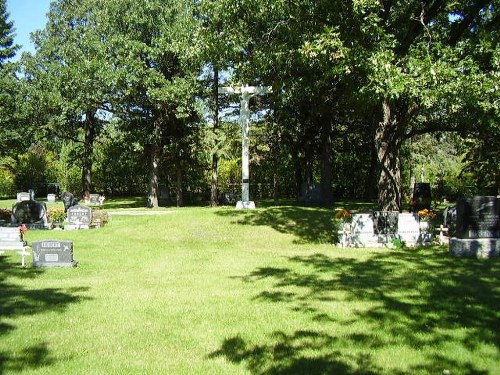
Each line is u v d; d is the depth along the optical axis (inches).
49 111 1520.7
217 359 230.4
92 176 1947.6
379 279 403.5
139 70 1135.6
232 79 897.5
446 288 364.8
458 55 556.7
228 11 641.0
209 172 1647.4
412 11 616.4
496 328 267.0
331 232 688.4
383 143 689.0
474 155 1099.3
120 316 304.0
